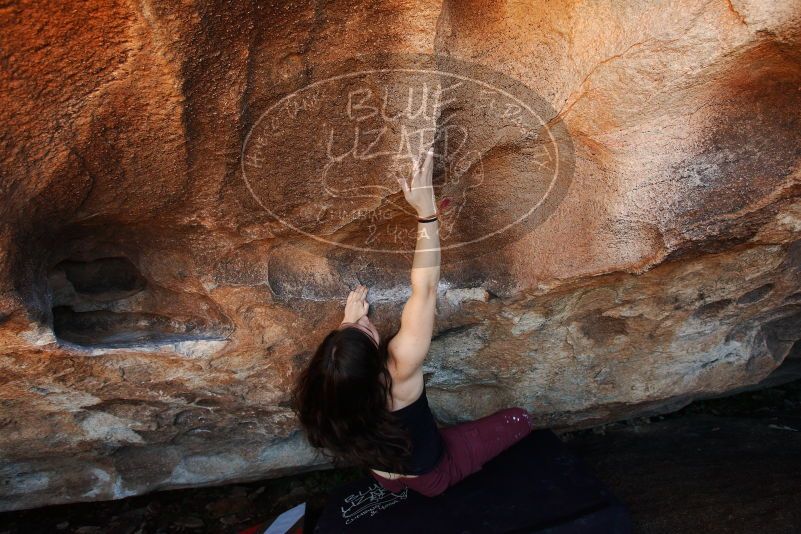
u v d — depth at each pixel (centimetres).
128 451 247
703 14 147
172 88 141
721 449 270
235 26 135
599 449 283
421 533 214
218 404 228
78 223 176
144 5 124
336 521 226
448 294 216
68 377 199
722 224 182
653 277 203
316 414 193
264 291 200
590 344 234
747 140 172
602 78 160
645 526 234
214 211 180
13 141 142
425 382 246
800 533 218
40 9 121
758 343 253
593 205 189
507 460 241
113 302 208
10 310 167
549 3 151
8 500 251
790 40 149
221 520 266
